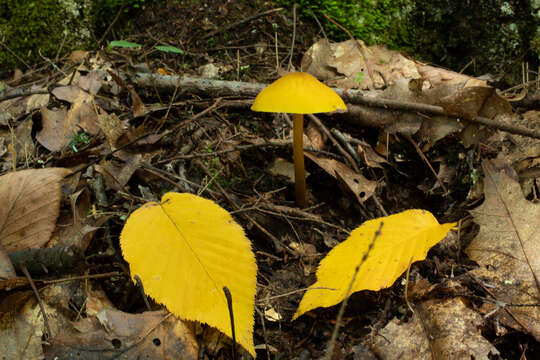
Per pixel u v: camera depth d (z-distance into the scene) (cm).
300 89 30
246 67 41
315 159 36
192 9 43
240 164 36
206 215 29
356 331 29
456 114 36
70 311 29
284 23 43
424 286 30
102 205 32
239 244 28
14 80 42
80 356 27
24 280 28
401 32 44
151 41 43
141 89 39
